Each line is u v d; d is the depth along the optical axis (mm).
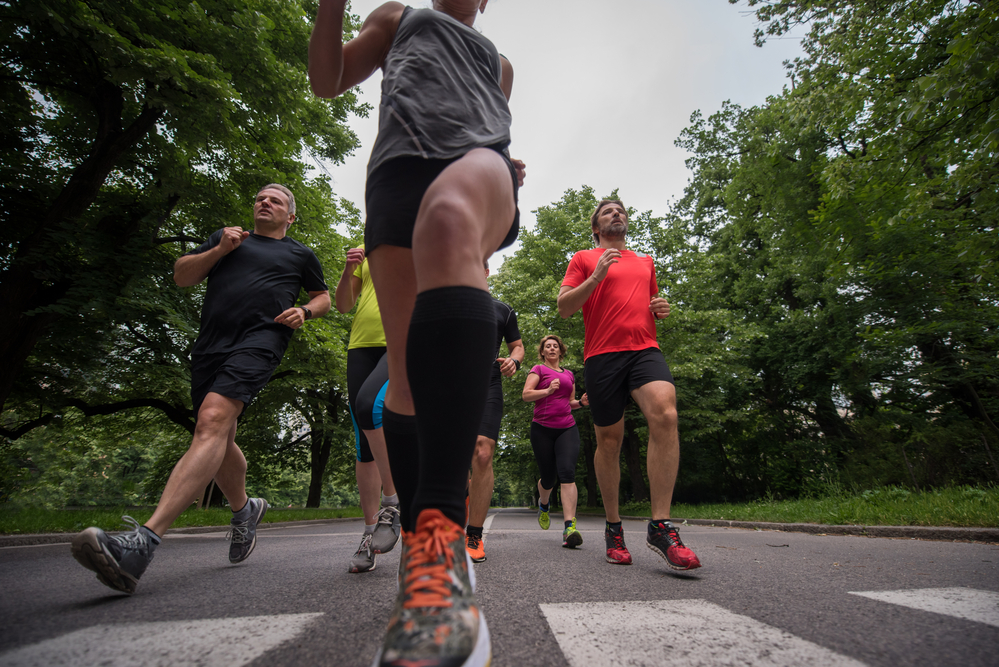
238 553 2670
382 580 2115
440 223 1017
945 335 10953
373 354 2967
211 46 8359
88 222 8812
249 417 16156
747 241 20203
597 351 2957
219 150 9555
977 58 6031
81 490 34875
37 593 1779
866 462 11633
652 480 2578
